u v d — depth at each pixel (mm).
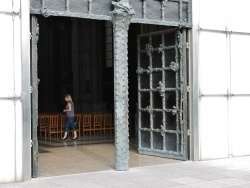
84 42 24500
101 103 23438
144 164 11070
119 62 10188
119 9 10117
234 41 12172
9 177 8922
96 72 24000
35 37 9383
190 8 11500
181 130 11578
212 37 11812
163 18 11016
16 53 9039
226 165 10859
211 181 8938
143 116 12805
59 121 18719
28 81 9133
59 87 26672
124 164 10219
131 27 20094
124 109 10211
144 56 12758
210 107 11742
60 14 9578
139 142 12891
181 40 11555
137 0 10648
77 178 9344
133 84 19969
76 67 24812
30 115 9172
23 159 9055
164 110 12055
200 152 11570
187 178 9258
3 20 8922
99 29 23953
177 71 11703
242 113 12281
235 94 12148
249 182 8844
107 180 9094
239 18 12266
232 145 12102
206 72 11695
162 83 12078
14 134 8992
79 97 24609
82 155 12953
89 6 9953
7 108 8930
